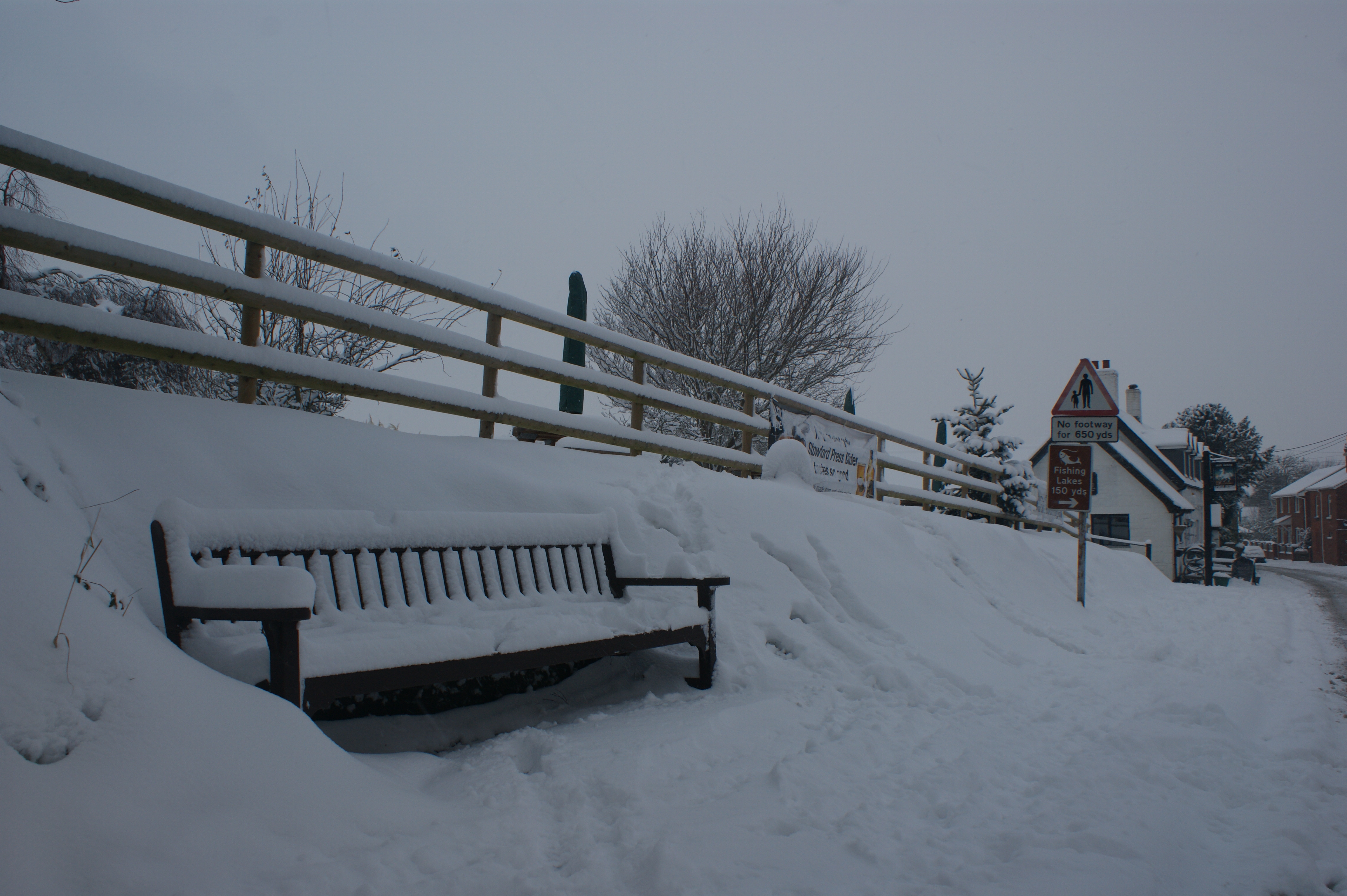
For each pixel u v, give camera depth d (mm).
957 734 4023
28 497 2766
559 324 6441
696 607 4414
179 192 4203
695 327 18281
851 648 5168
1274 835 2979
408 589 3662
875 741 3713
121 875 1813
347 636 2990
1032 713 4633
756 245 19250
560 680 4496
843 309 19344
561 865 2295
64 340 3793
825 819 2732
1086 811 3018
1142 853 2613
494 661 3223
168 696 2309
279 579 2568
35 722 2018
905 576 6766
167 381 7766
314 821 2229
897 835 2660
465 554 3957
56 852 1792
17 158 3662
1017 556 10086
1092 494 9969
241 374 4484
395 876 2100
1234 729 4418
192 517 2879
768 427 8953
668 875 2158
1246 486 54406
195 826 2025
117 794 1989
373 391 5070
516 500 5074
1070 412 9859
